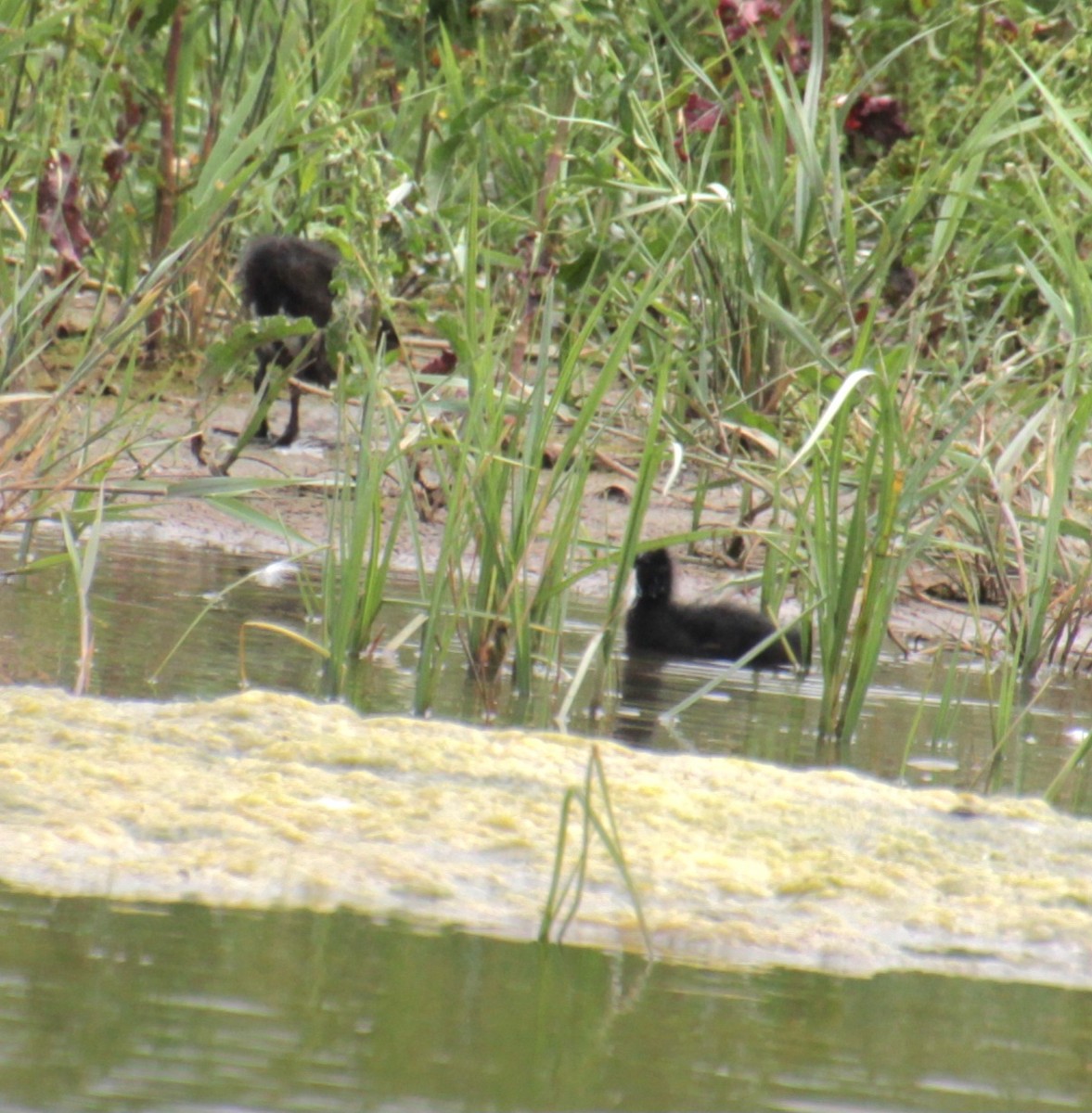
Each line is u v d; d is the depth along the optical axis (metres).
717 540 13.43
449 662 10.03
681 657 10.83
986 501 12.46
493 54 18.12
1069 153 13.77
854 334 12.55
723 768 7.66
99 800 6.60
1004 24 16.03
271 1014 4.74
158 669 9.02
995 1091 4.57
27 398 10.50
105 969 4.99
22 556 10.86
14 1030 4.49
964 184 12.77
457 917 5.75
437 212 14.94
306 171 16.23
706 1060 4.65
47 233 13.36
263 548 12.66
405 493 9.92
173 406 15.63
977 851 6.75
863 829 6.91
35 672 8.73
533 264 12.64
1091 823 7.27
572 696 8.79
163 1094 4.18
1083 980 5.61
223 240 17.45
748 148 15.15
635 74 14.07
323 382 15.85
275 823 6.48
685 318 13.06
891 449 9.04
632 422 14.75
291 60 16.66
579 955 5.47
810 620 10.82
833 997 5.25
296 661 9.58
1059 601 11.10
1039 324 14.67
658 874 6.29
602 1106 4.30
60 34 13.65
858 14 17.31
